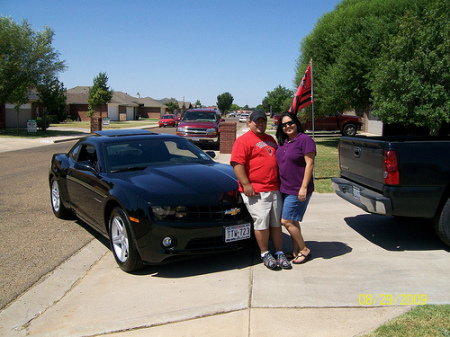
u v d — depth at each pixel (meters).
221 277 4.07
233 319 3.21
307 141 4.02
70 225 6.08
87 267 4.45
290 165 4.09
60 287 3.94
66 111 54.47
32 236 5.51
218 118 18.89
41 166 12.45
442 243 5.02
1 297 3.72
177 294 3.70
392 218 6.29
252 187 4.08
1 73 24.62
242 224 4.28
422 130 16.00
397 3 15.73
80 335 3.07
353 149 5.32
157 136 5.87
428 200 4.44
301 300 3.49
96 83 46.75
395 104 11.52
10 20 26.05
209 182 4.51
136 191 4.16
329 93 17.55
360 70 15.80
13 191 8.57
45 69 27.00
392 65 11.54
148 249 3.97
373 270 4.15
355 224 5.94
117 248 4.42
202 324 3.15
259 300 3.51
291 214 4.18
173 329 3.09
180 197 4.12
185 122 17.98
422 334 2.83
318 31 19.22
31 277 4.16
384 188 4.51
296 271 4.17
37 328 3.19
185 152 5.70
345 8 18.78
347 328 3.01
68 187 5.84
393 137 6.06
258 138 4.12
